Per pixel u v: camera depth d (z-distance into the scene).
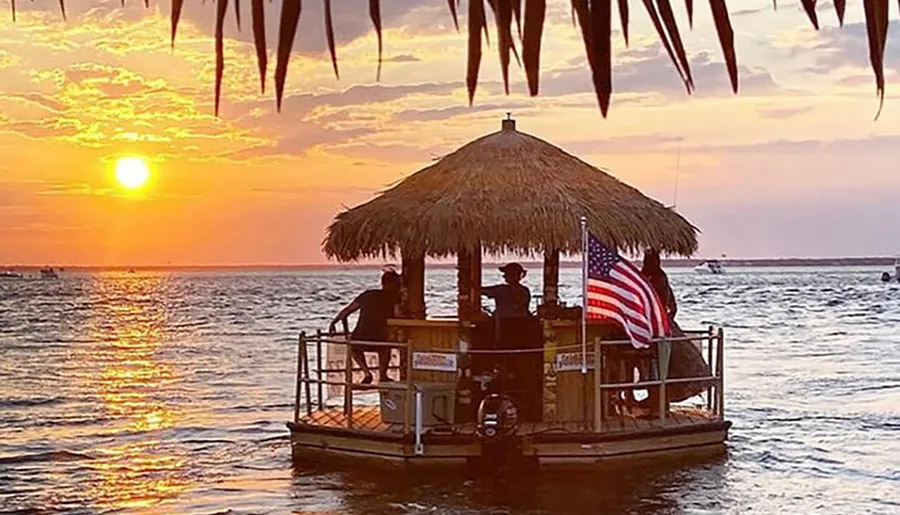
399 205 16.17
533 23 1.02
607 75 1.02
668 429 15.98
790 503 15.25
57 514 15.76
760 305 95.94
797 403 28.23
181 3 1.10
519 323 15.80
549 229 15.30
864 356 44.34
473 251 15.49
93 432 24.27
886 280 178.88
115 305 107.69
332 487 15.59
